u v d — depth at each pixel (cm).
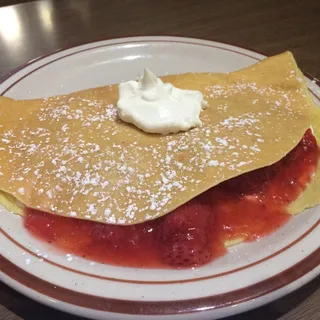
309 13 55
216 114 30
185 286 22
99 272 23
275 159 26
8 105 32
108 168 26
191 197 24
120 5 57
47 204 25
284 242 24
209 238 25
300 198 28
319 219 25
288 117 30
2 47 48
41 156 27
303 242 24
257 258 23
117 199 25
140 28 52
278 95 33
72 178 26
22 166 27
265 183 28
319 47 48
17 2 64
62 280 22
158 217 24
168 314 20
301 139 29
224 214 27
